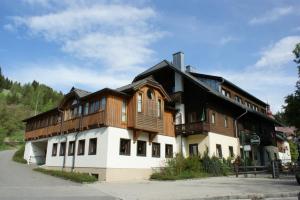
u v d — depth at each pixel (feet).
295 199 42.24
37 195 43.70
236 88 121.80
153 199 40.52
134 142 80.43
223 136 98.89
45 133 106.63
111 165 73.10
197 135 94.43
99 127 78.07
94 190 51.13
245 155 107.04
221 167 86.48
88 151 79.71
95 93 79.41
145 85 83.82
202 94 96.73
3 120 271.49
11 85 518.37
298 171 60.18
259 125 131.13
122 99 80.89
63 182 62.59
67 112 95.25
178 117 98.48
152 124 83.51
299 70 98.89
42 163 118.32
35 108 364.79
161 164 87.45
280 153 158.30
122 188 54.54
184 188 53.67
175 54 113.70
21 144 228.43
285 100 99.09
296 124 97.19
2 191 46.42
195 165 84.28
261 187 53.62
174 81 104.78
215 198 42.04
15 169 87.15
